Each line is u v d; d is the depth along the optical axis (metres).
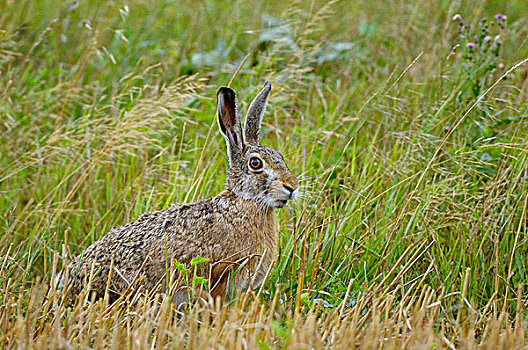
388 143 12.00
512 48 14.41
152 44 15.23
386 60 14.43
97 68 14.60
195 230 8.95
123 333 7.68
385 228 9.96
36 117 12.82
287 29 14.62
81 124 12.60
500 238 10.09
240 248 8.94
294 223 10.12
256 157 8.91
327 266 9.74
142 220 9.27
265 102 9.55
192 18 16.50
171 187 11.41
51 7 16.38
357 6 17.12
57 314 7.77
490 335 7.81
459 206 10.40
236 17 16.56
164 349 7.44
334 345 7.49
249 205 8.95
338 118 12.54
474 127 11.52
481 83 11.65
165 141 12.75
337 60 14.85
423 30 15.27
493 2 17.06
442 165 11.17
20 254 10.30
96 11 16.22
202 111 12.92
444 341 7.76
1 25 14.94
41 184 11.76
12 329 7.96
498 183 10.27
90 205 11.54
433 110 12.04
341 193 10.86
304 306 8.72
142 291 8.87
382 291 9.15
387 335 7.82
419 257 9.55
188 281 8.88
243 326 7.28
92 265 8.62
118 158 11.95
